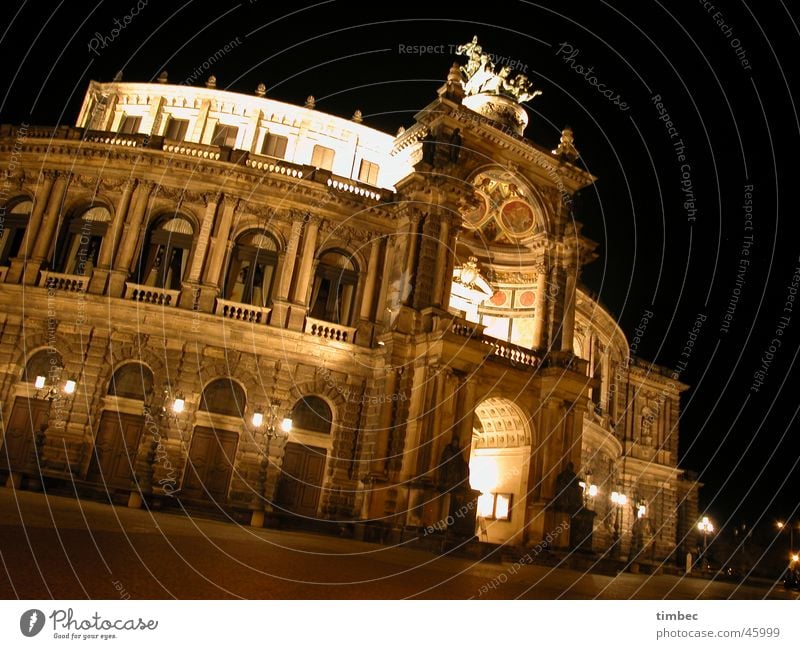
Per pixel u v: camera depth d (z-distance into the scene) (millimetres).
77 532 14188
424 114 37312
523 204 40750
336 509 33219
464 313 37219
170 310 34156
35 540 11969
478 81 43250
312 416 34906
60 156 36562
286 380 34594
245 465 33000
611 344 55812
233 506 31172
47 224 35688
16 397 33219
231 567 12570
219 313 34625
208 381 33875
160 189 36250
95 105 44875
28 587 8156
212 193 36312
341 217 37344
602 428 49625
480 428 38781
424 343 33062
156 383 33344
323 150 45531
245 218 36531
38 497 23219
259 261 36719
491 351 34188
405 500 30938
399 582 14852
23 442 32562
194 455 32938
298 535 26375
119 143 36281
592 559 33781
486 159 37656
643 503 54406
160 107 44844
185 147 36688
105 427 32938
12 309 34094
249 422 33656
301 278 35938
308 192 36844
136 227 35500
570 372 35875
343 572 15148
